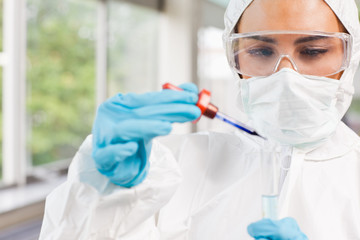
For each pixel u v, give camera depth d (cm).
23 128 231
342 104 80
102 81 286
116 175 59
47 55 290
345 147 79
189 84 65
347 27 74
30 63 255
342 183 75
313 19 69
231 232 77
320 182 75
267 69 75
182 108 57
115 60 295
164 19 325
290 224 59
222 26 329
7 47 224
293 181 74
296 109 71
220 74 316
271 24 71
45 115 300
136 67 316
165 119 58
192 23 320
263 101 75
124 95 61
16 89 226
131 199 64
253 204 78
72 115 306
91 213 63
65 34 291
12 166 230
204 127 296
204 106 62
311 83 71
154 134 56
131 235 67
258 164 82
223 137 90
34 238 188
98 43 284
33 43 262
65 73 302
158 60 330
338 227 71
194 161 89
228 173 85
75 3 283
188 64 319
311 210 73
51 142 301
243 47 76
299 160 76
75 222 65
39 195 216
